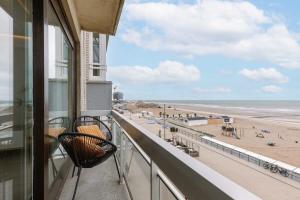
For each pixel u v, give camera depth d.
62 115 3.20
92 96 6.53
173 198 1.06
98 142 2.29
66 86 3.54
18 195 1.60
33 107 1.75
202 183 0.65
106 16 4.17
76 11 3.85
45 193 1.81
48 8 2.11
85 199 2.52
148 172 1.51
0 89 1.42
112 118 4.09
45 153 1.81
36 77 1.77
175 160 0.85
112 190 2.74
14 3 1.58
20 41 1.65
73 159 2.27
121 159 2.96
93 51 8.26
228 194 0.54
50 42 2.33
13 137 1.55
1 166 1.43
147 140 1.33
